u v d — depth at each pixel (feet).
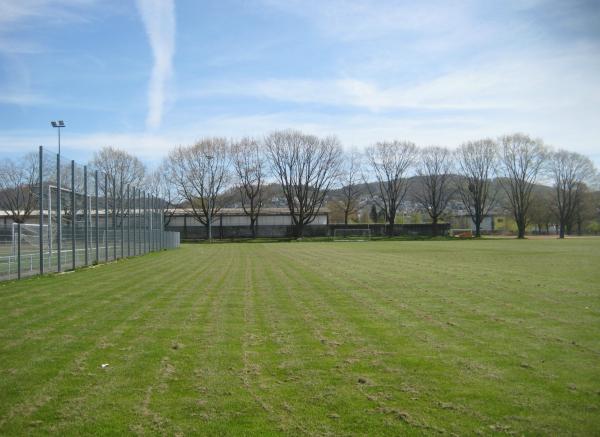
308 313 36.68
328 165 254.06
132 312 37.45
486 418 16.93
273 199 291.99
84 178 78.07
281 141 248.32
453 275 62.75
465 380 20.85
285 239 242.17
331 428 16.30
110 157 233.96
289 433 15.97
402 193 287.69
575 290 47.73
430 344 27.02
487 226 363.35
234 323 33.14
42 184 63.41
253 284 55.31
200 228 258.98
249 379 21.29
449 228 268.21
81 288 51.96
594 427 16.19
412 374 21.72
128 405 18.45
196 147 241.35
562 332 29.73
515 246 150.82
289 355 25.03
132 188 112.27
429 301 41.78
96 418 17.28
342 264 83.35
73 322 33.65
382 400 18.69
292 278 61.31
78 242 78.74
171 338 28.89
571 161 268.62
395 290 48.83
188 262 92.17
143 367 23.12
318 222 283.38
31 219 140.15
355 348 26.30
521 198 254.27
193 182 241.35
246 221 270.26
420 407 17.97
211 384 20.68
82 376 21.89
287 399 18.89
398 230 267.80
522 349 25.85
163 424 16.74
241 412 17.70
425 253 115.85
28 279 60.85
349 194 285.02
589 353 24.99
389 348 26.25
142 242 123.03
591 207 306.35
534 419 16.81
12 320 34.40
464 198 270.87
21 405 18.53
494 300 42.01
